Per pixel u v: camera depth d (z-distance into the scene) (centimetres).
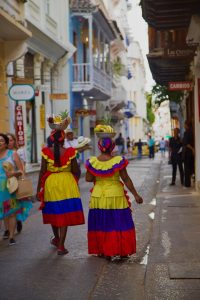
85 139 879
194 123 1527
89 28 2880
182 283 579
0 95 1695
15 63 1942
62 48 2577
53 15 2542
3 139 861
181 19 1110
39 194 765
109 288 594
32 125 2227
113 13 5631
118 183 724
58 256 747
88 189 1689
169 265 648
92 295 569
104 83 3278
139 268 677
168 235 834
